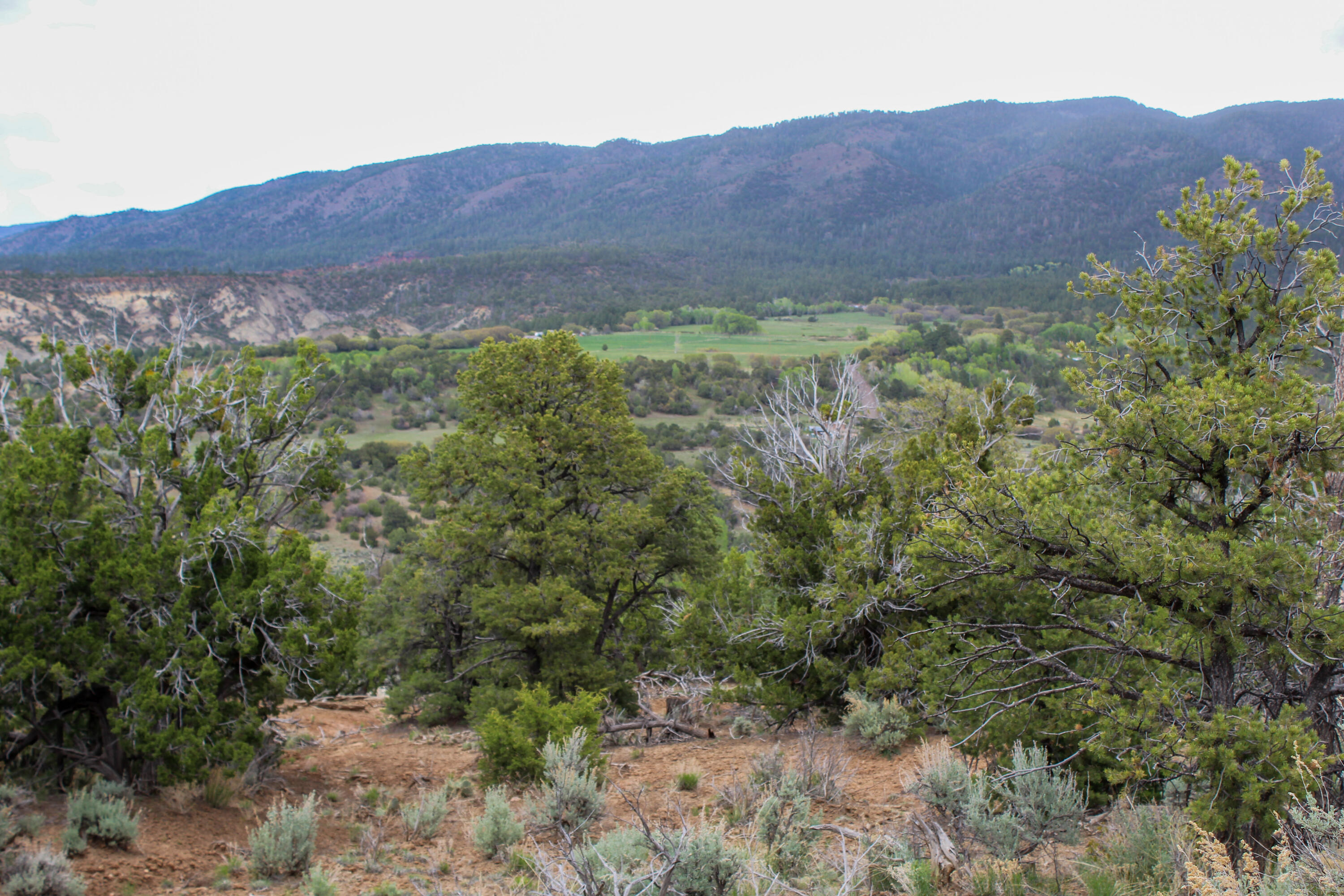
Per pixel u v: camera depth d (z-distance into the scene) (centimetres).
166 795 891
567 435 1997
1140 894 536
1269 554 642
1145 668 740
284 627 948
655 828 762
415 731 1947
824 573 1360
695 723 1555
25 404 980
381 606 2348
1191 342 819
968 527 766
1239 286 783
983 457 1309
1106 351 852
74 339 1024
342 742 1591
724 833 662
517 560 2016
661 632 2091
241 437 1069
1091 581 727
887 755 1054
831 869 605
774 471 1516
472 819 898
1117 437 732
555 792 833
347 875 723
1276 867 542
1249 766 577
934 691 873
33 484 857
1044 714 789
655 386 11906
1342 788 618
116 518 974
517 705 1802
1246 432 667
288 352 12562
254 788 1002
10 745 912
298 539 992
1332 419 643
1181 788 704
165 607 924
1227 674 689
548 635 1847
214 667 883
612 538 1914
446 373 12950
